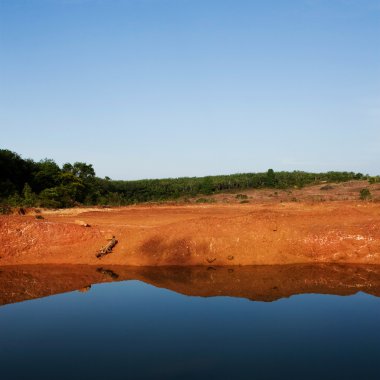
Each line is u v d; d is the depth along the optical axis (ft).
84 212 105.70
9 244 69.26
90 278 58.39
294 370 28.76
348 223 67.77
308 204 112.78
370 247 62.03
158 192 201.77
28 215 100.01
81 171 164.35
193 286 52.70
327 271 57.93
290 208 105.19
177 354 31.81
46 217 96.07
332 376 27.78
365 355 31.04
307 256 62.95
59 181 152.66
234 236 66.18
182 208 114.42
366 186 191.01
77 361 30.99
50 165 156.87
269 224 67.36
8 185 134.92
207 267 62.13
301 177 239.30
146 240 68.33
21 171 153.69
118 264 64.90
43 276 59.82
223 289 50.93
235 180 229.86
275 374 28.19
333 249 62.75
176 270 61.16
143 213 101.40
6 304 46.93
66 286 54.60
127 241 69.21
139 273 60.18
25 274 61.00
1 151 150.92
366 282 52.49
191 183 226.17
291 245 64.18
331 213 75.05
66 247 69.26
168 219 88.02
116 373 28.84
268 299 46.19
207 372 28.68
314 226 67.05
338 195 167.32
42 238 70.49
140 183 226.99
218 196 192.44
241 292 49.42
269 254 63.46
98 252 66.64
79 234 71.00
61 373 29.01
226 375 28.19
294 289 50.19
